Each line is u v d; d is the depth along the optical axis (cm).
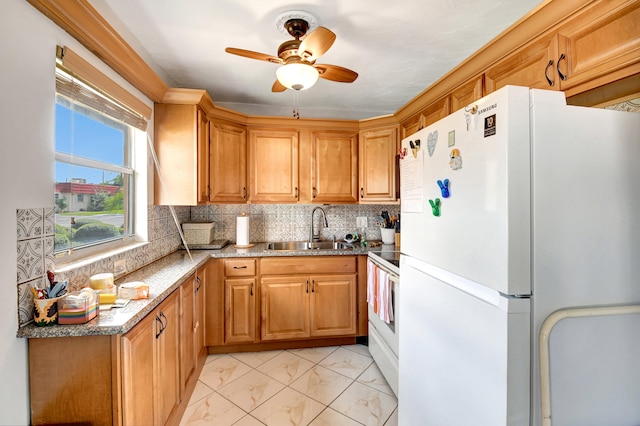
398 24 173
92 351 107
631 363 91
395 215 331
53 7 110
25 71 104
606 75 109
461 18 168
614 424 90
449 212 109
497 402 86
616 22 105
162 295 140
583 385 88
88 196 156
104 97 153
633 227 91
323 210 324
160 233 228
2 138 96
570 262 86
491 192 88
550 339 86
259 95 284
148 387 129
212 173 253
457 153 104
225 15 162
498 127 86
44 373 106
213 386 209
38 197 111
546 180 85
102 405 108
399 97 293
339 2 153
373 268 238
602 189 89
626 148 91
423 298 128
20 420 102
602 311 86
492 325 88
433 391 120
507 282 83
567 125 86
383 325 220
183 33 179
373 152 291
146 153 203
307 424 172
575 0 116
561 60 125
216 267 252
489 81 168
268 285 259
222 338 253
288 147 287
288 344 268
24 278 105
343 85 263
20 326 102
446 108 209
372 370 231
